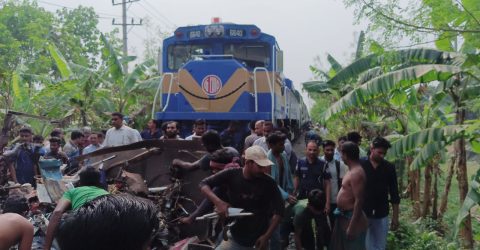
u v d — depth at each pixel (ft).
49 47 49.62
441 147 24.61
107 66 50.65
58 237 4.90
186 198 19.89
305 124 77.25
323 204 21.24
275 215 15.51
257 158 14.99
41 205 19.10
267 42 38.09
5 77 50.93
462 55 24.71
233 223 15.78
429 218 29.58
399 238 23.66
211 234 19.71
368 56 28.53
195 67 35.37
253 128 31.55
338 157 25.71
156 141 22.29
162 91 36.68
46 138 46.73
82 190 14.37
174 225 19.30
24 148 28.12
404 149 23.94
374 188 20.33
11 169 27.37
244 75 34.88
